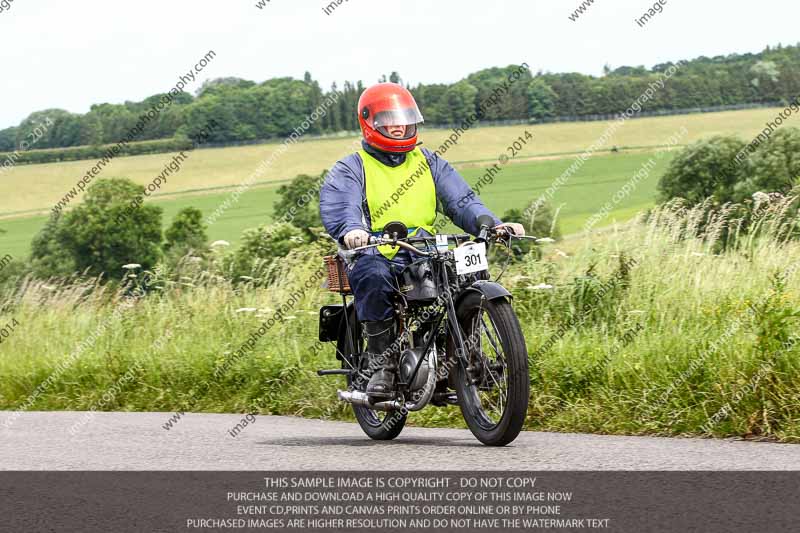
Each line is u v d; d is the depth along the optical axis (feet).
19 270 305.73
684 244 70.44
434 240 43.32
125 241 308.60
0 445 47.50
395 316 44.24
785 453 36.88
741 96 476.95
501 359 40.86
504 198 374.43
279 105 473.26
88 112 456.45
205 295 86.84
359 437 48.67
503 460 36.60
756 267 65.46
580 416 49.11
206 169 446.60
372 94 45.27
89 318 90.74
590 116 482.28
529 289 67.00
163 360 73.05
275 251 95.76
